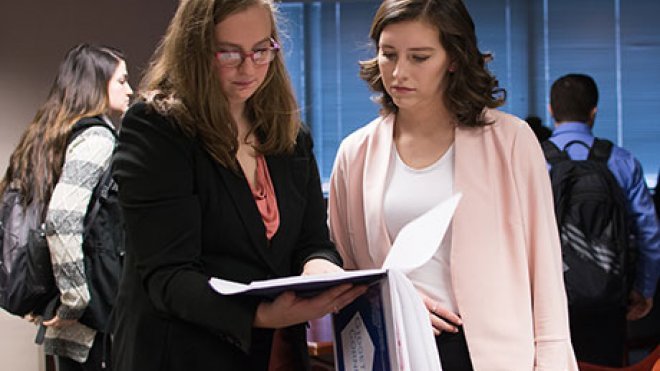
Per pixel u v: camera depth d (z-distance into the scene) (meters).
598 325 2.87
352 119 4.98
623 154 2.98
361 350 1.31
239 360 1.31
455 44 1.58
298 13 4.92
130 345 1.29
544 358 1.56
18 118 3.98
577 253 2.79
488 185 1.61
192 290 1.20
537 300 1.60
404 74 1.57
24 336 3.88
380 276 1.20
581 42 4.93
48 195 2.45
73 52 2.57
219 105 1.28
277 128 1.41
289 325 1.27
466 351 1.58
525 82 4.96
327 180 5.00
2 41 3.95
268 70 1.40
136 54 4.11
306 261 1.42
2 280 2.48
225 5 1.25
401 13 1.55
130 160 1.24
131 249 1.29
